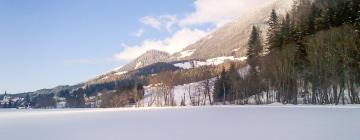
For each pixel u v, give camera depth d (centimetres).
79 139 2669
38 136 2928
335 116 3875
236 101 12094
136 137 2677
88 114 6544
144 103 17562
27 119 5341
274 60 9962
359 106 6203
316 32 9912
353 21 9606
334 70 7894
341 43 8006
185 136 2644
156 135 2750
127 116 5359
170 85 17012
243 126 3183
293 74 9312
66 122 4388
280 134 2567
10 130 3497
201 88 17388
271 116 4262
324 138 2309
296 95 9131
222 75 14375
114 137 2716
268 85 10294
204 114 5206
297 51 9606
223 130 2931
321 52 8281
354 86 8412
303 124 3145
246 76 12356
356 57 7881
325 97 8156
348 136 2347
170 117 4747
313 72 8494
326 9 10862
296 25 11494
